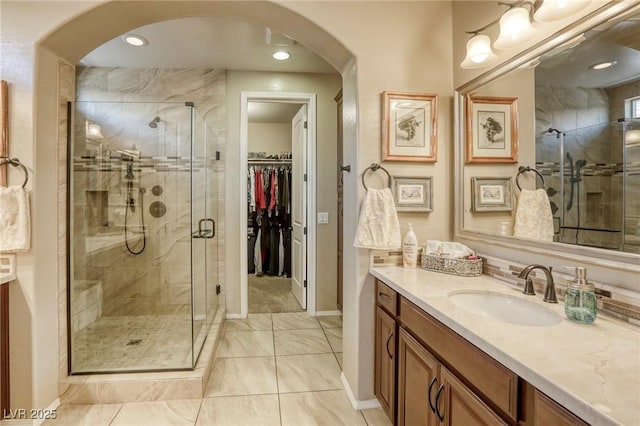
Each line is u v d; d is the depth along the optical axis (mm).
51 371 1849
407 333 1449
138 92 3100
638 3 997
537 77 1382
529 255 1430
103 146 2730
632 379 705
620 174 1057
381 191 1837
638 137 1001
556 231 1296
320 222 3350
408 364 1431
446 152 1958
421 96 1901
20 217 1690
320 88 3318
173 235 2920
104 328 2680
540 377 722
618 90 1059
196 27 2395
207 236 2895
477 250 1765
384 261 1901
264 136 5398
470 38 1676
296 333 2953
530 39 1399
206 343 2494
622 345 875
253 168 5070
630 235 1028
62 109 1987
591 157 1150
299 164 3688
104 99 3068
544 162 1352
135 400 1941
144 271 2924
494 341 898
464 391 1024
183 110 2787
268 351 2605
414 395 1375
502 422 861
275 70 3209
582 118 1183
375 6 1890
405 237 1887
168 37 2537
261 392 2049
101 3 1722
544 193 1350
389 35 1901
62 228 1977
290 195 4934
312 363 2424
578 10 1124
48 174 1849
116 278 2865
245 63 3039
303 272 3518
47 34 1735
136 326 2758
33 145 1735
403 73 1911
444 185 1961
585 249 1171
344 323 2154
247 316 3326
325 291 3379
